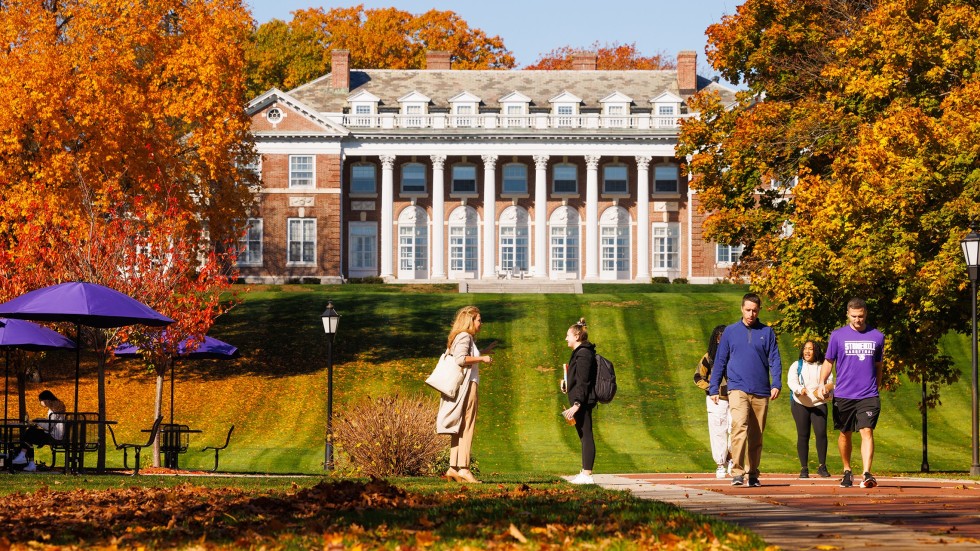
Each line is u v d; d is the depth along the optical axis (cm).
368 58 9356
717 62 3747
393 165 7869
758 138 3312
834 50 3338
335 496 1178
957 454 3309
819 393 1487
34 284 2725
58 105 3816
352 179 7925
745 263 3522
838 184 2647
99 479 1698
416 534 847
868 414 1413
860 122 2969
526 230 7969
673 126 7781
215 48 4222
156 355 2570
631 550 779
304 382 4481
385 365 4716
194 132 4334
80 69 3997
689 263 7888
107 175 3875
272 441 3666
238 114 4372
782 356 4647
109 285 2684
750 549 772
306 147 7631
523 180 8006
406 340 5100
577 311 5572
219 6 4325
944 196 2483
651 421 3953
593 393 1468
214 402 4197
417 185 7969
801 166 3192
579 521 936
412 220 7912
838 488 1411
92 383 4431
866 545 806
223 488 1405
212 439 3688
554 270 7975
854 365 1429
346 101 7938
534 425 3894
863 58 2875
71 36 4050
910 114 2506
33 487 1503
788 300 2809
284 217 7619
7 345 2231
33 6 3953
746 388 1423
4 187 3869
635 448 3475
